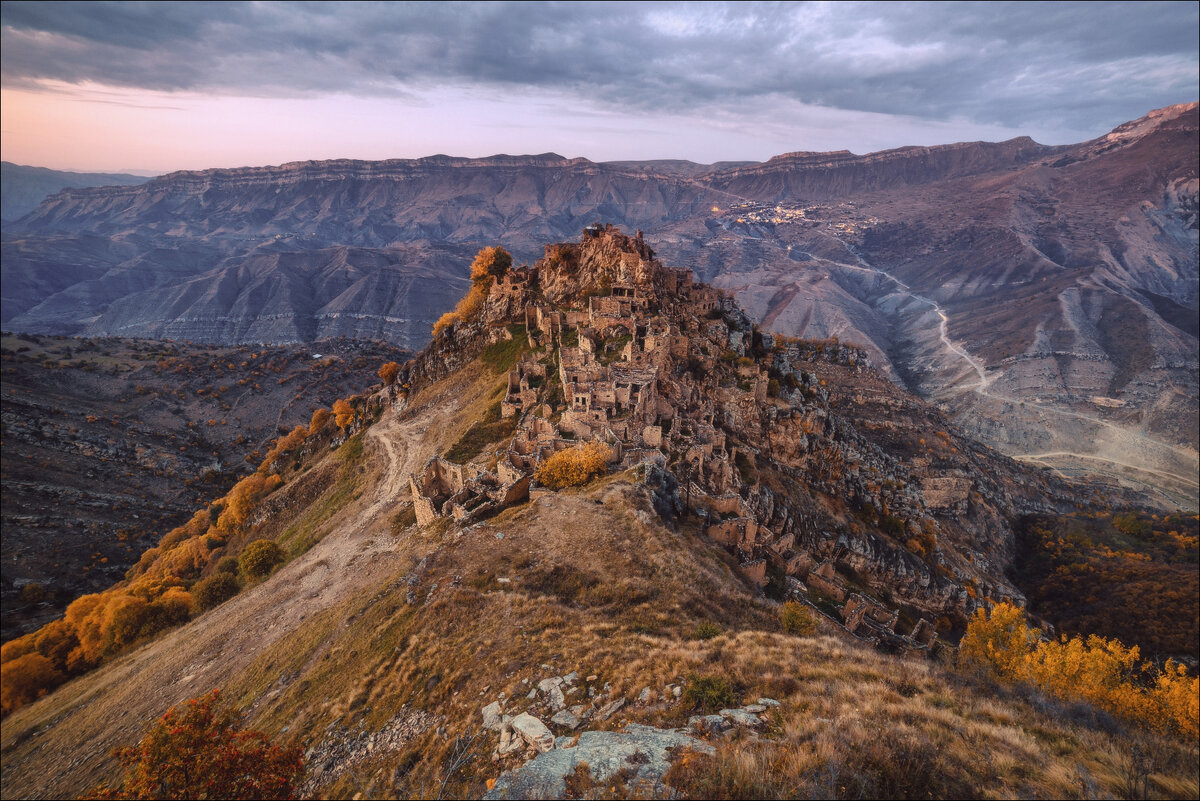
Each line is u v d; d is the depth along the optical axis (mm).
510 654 30500
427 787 21594
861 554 104188
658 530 45562
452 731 25188
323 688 37812
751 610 38031
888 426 197500
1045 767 16984
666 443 72250
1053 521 181125
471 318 139500
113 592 92312
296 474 139250
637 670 25281
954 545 141125
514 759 20844
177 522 181000
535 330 116625
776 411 117438
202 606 81250
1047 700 23750
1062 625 124562
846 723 18484
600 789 16234
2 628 122188
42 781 47500
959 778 16094
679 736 18859
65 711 60375
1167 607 115688
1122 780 16750
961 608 105750
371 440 120375
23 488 166625
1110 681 33188
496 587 39750
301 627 56312
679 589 37625
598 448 62031
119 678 63812
